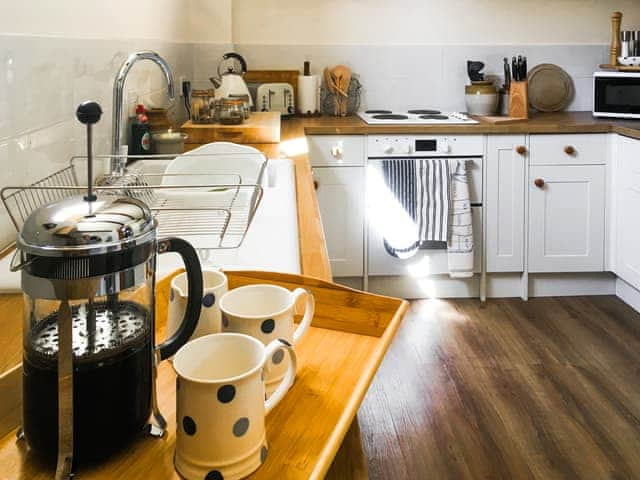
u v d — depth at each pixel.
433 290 3.68
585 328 3.20
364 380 0.75
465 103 4.05
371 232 3.54
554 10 3.98
